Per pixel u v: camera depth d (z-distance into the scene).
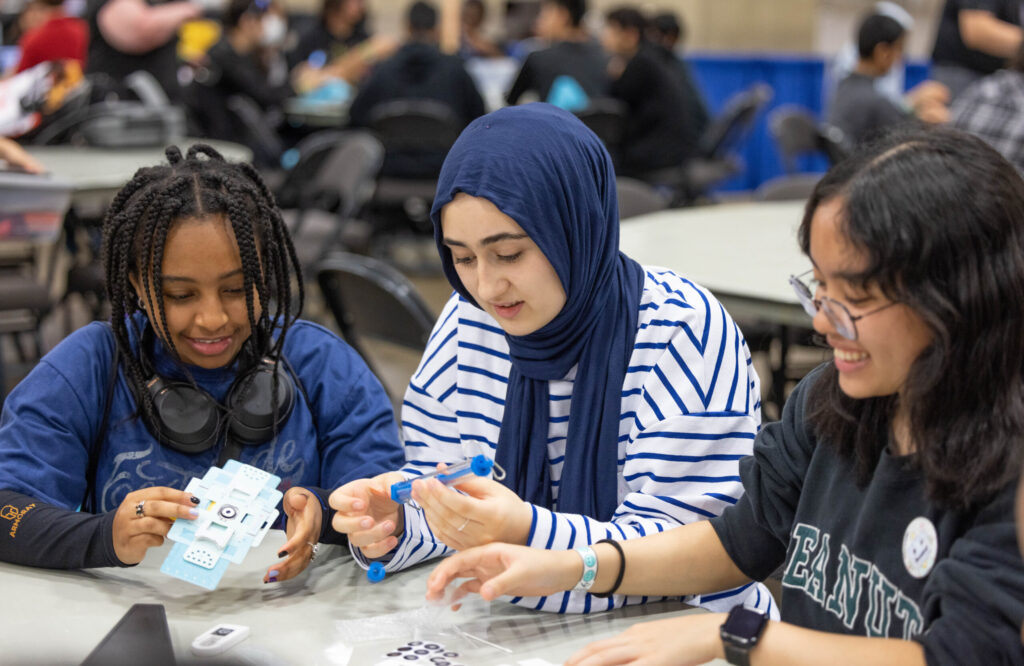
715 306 1.31
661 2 8.75
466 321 1.36
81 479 1.28
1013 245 0.86
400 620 1.07
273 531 1.29
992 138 3.30
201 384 1.30
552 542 1.14
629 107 5.98
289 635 1.03
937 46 4.96
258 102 5.99
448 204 1.20
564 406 1.30
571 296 1.23
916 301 0.86
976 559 0.86
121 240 1.22
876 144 0.92
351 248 4.57
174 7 5.24
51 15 4.47
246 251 1.21
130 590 1.12
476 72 7.13
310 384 1.37
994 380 0.86
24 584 1.13
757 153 8.34
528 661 1.00
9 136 3.76
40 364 1.29
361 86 5.89
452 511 1.11
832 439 1.02
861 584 0.97
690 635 0.97
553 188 1.19
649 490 1.24
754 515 1.12
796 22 8.56
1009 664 0.83
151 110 3.77
